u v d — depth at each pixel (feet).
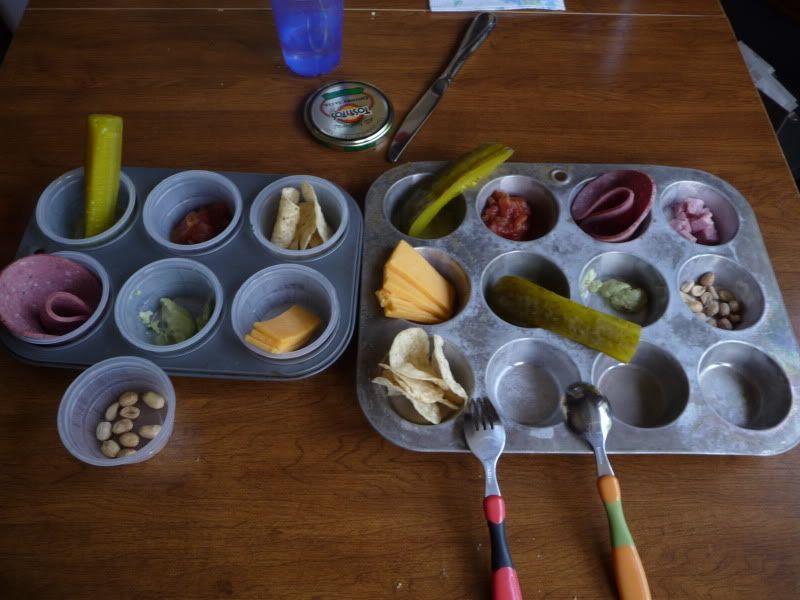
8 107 3.70
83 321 2.84
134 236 3.11
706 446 2.64
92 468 2.64
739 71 4.01
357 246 3.10
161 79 3.83
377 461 2.69
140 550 2.47
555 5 4.24
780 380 2.86
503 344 2.86
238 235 3.12
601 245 3.18
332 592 2.41
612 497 2.46
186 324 2.92
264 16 4.14
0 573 2.41
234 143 3.59
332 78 3.85
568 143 3.65
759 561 2.51
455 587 2.43
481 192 3.34
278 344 2.70
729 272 3.21
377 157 3.56
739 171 3.60
